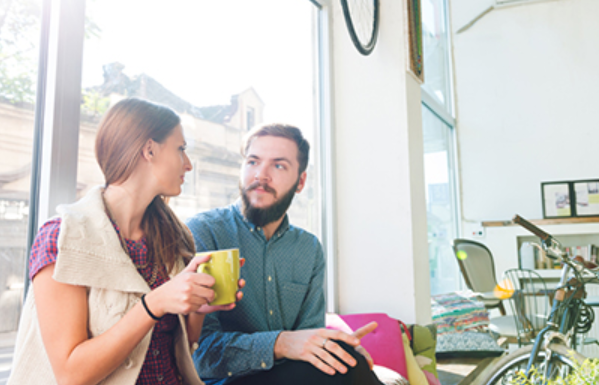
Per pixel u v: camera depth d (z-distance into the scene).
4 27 1.09
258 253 1.38
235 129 1.79
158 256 0.96
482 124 4.70
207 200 1.65
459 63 4.81
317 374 1.05
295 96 2.20
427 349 2.04
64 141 1.18
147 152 0.91
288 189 1.42
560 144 4.47
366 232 2.35
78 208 0.84
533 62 4.62
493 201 4.59
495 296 3.04
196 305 0.77
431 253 3.79
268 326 1.35
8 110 1.10
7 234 1.10
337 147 2.45
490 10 4.77
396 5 2.39
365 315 1.96
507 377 1.84
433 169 4.08
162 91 1.48
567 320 1.73
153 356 0.92
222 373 1.15
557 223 4.11
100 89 1.29
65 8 1.18
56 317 0.75
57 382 0.74
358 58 2.45
